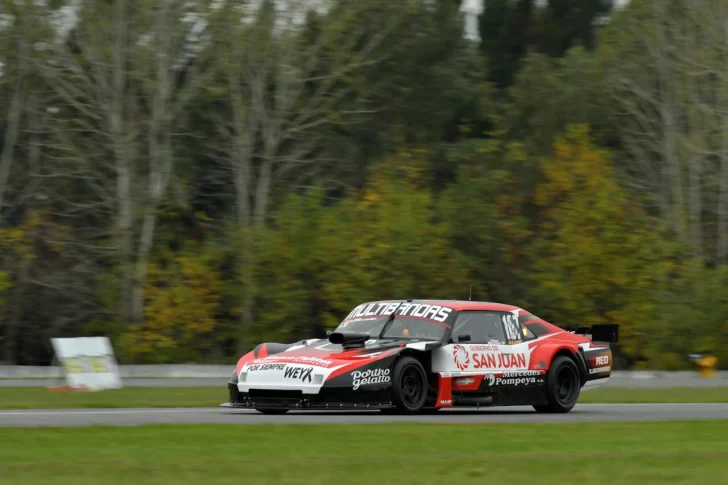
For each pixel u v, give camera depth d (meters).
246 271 106.75
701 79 127.44
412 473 23.38
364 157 131.50
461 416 41.88
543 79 147.88
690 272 114.00
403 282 107.38
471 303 46.00
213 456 26.30
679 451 29.03
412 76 139.50
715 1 124.12
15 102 110.31
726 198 124.00
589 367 48.94
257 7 108.25
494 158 127.06
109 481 21.55
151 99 107.50
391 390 40.38
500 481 22.52
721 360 113.06
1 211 113.94
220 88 109.50
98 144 114.75
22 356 108.50
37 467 23.25
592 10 180.75
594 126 141.38
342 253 107.25
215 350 108.56
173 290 105.88
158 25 104.12
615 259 113.69
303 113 118.56
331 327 106.31
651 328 111.44
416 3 127.19
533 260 117.44
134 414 40.41
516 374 45.09
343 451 27.73
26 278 106.00
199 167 120.31
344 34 120.75
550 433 33.88
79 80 111.88
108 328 105.94
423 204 112.25
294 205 109.62
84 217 117.44
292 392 39.34
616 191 118.38
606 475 23.70
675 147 125.44
